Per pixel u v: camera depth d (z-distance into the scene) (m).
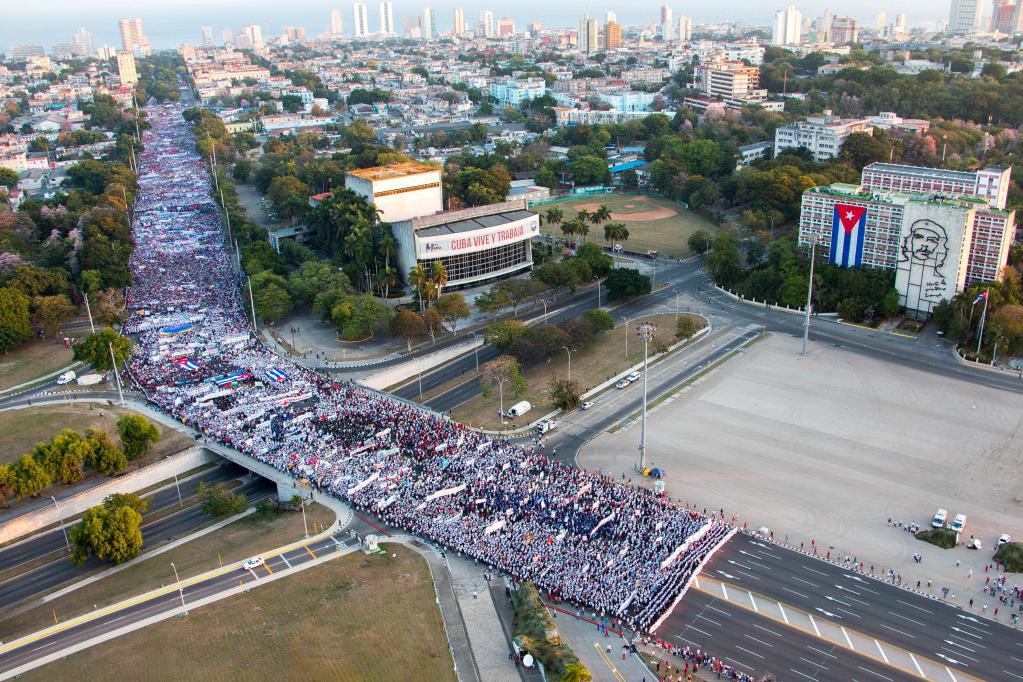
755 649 166.62
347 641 168.75
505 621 174.38
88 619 178.88
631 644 167.00
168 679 159.38
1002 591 182.50
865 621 174.25
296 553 198.88
